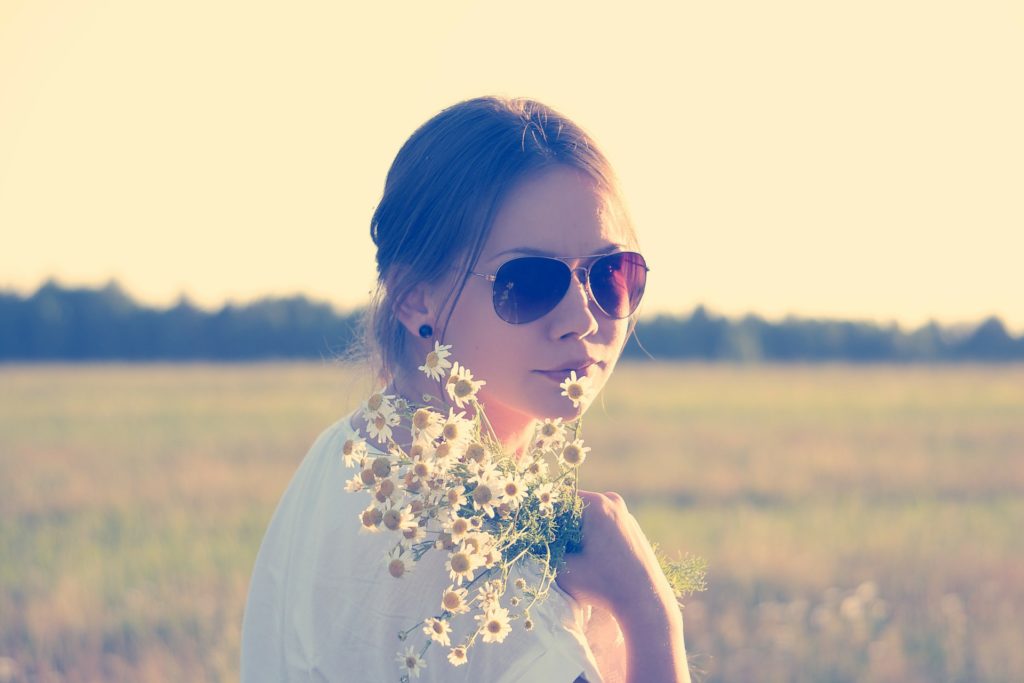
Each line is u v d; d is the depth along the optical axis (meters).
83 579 8.37
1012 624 7.39
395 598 1.42
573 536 1.40
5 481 14.47
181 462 16.77
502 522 1.38
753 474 15.86
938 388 44.72
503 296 1.46
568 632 1.37
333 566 1.50
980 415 29.58
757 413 29.09
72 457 17.50
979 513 12.77
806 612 7.69
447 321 1.54
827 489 14.82
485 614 1.32
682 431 22.78
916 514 12.49
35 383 46.50
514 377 1.51
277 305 78.75
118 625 7.05
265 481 14.53
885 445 20.56
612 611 1.41
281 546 1.64
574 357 1.49
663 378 50.88
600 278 1.51
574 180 1.51
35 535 10.62
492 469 1.36
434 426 1.36
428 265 1.53
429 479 1.35
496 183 1.48
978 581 8.80
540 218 1.49
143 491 13.70
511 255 1.48
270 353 77.81
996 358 79.44
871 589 8.10
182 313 79.31
